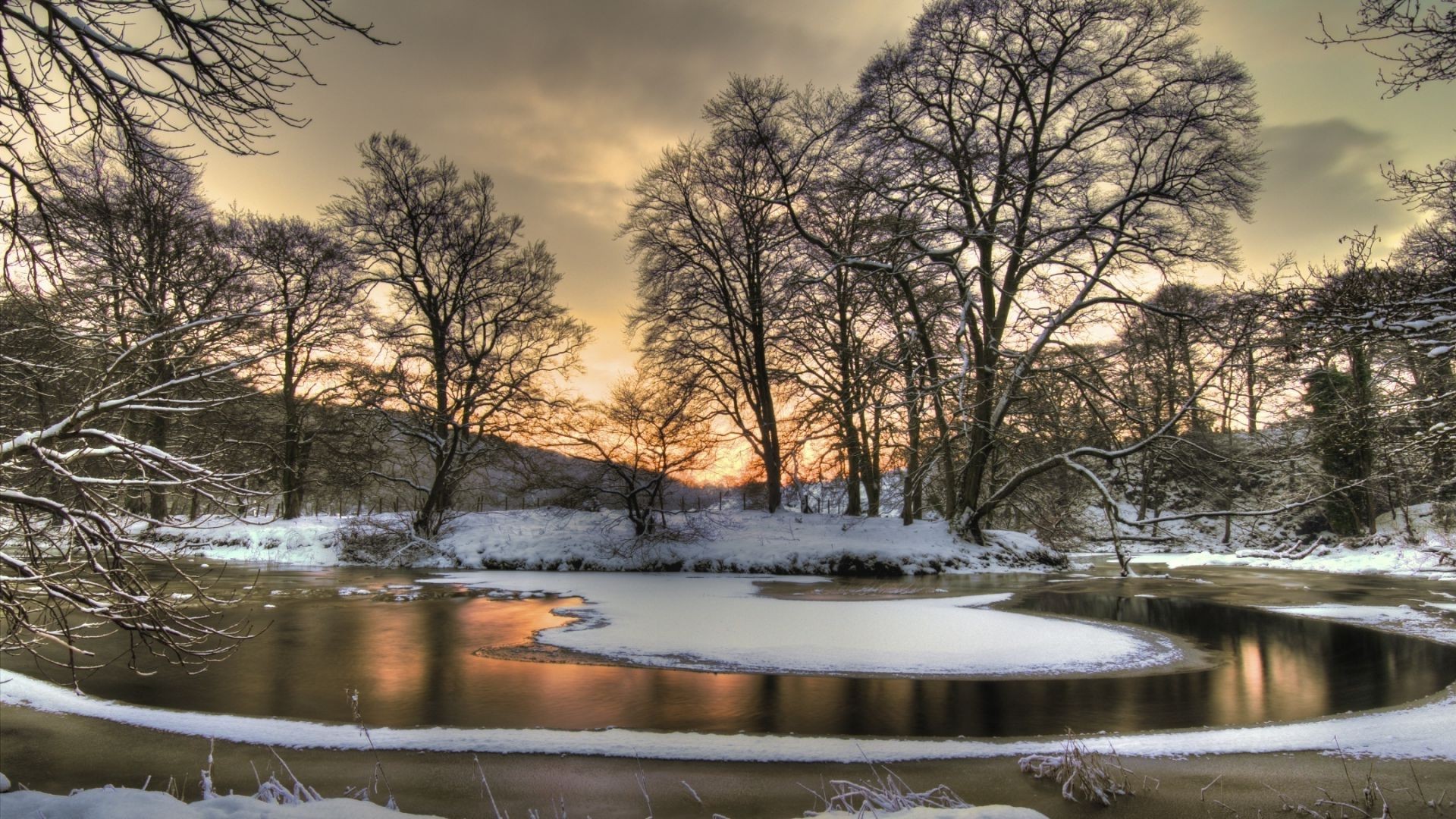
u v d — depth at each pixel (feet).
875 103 83.51
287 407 99.96
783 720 29.19
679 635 46.60
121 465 24.32
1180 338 80.38
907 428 95.35
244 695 33.04
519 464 106.73
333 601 65.05
